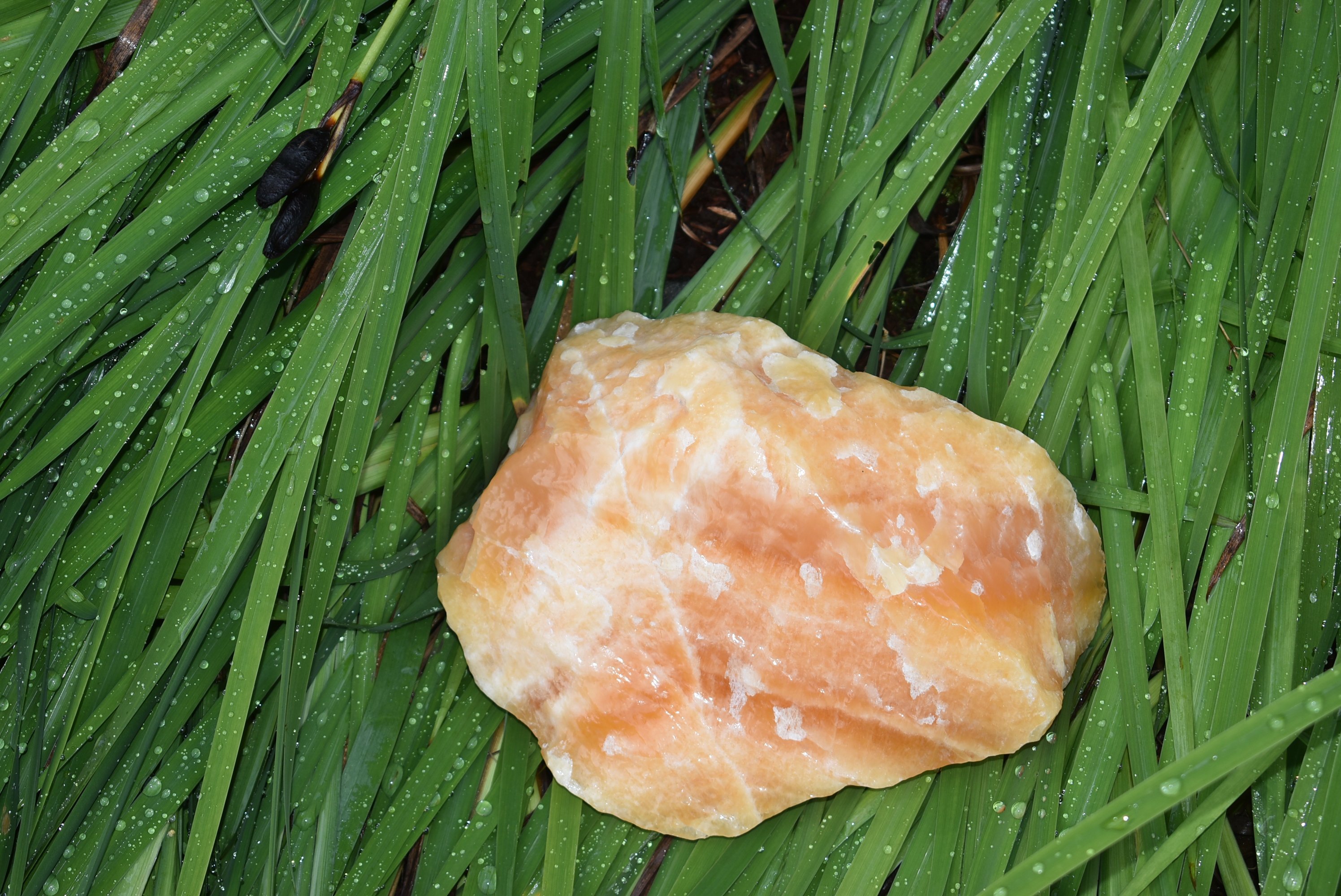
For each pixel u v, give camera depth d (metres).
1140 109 0.79
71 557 0.81
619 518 0.78
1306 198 0.80
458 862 0.81
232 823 0.81
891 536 0.78
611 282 0.81
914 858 0.79
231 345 0.82
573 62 0.82
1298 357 0.78
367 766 0.82
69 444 0.80
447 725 0.81
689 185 0.84
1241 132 0.80
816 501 0.78
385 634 0.83
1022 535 0.79
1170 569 0.79
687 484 0.78
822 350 0.82
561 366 0.80
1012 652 0.78
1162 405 0.79
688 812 0.79
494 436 0.82
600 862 0.81
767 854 0.80
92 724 0.80
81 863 0.80
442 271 0.84
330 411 0.79
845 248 0.81
